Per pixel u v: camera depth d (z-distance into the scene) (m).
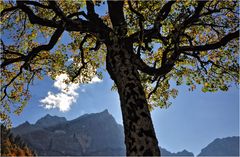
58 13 14.09
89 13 15.24
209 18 19.44
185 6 16.53
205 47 15.72
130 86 12.99
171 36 15.55
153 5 16.50
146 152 11.23
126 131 12.06
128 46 14.77
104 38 14.79
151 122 12.17
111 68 14.61
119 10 15.16
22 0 14.15
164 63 16.11
